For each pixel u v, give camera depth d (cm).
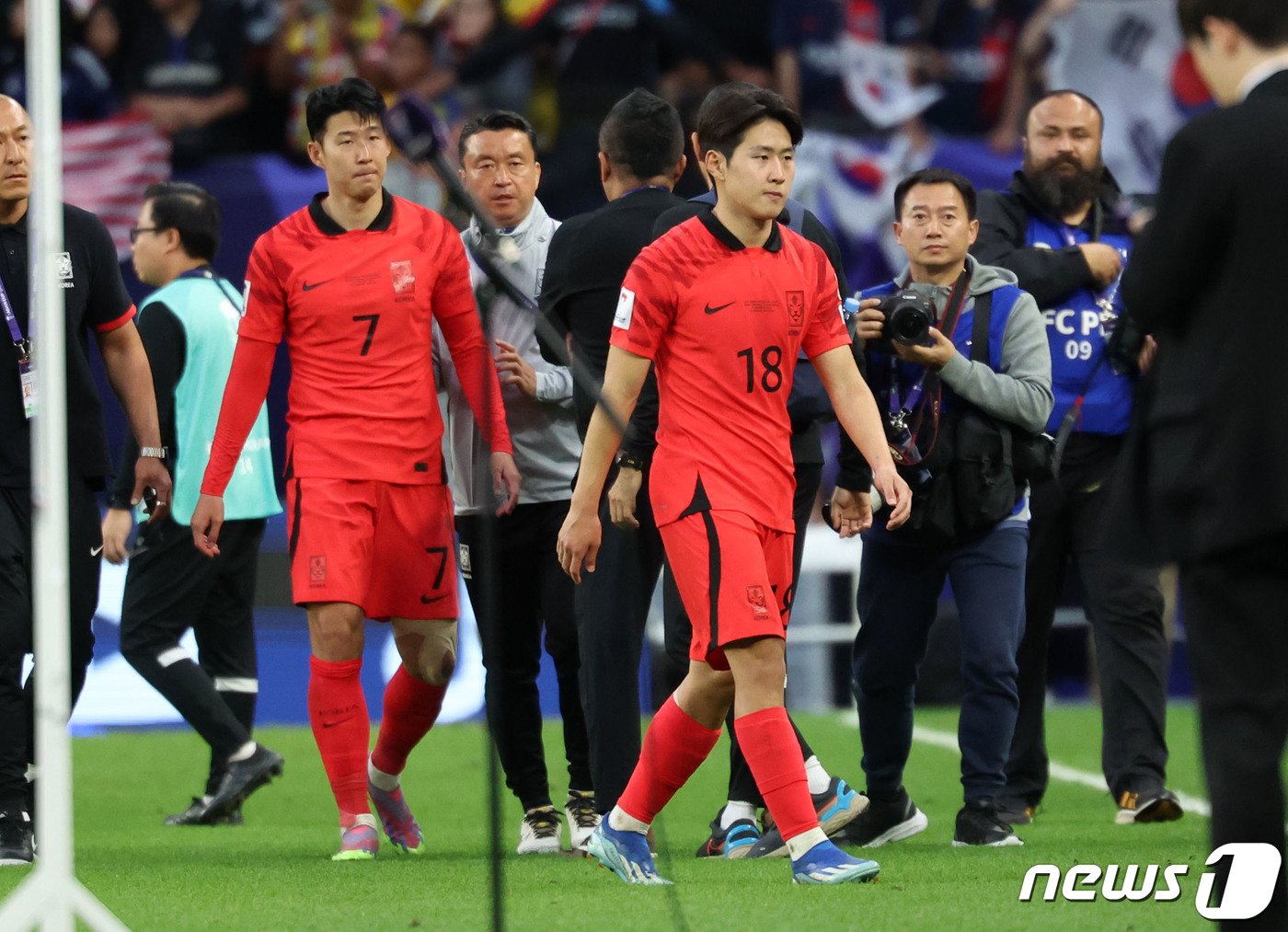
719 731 1795
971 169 4691
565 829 2625
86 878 1994
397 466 2144
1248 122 1266
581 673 2141
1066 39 4881
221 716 2720
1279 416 1248
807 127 4700
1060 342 2531
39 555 1221
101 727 3800
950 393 2189
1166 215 1280
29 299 2181
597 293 2138
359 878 1958
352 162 2116
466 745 3541
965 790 2230
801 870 1764
